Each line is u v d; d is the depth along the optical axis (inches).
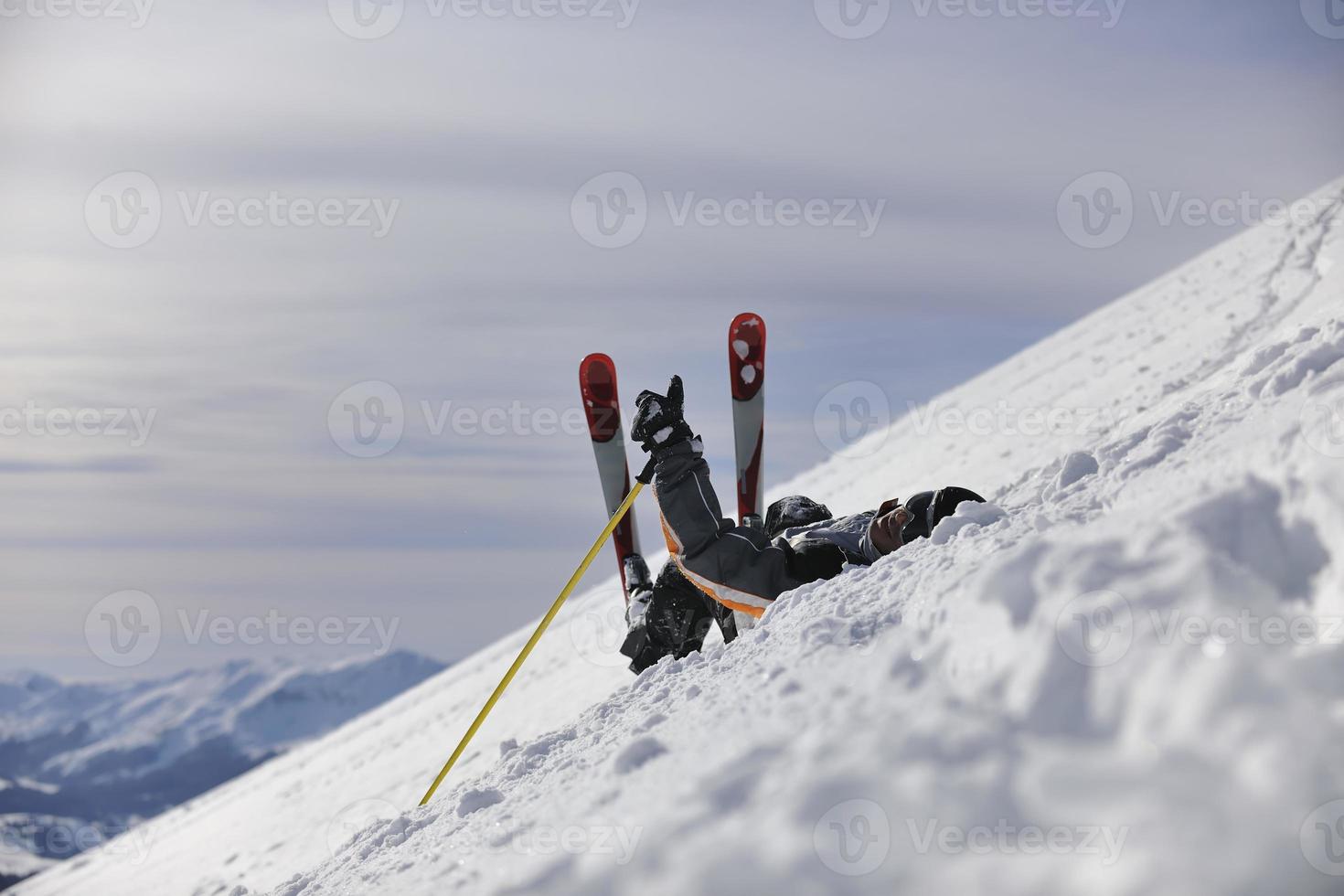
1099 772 55.9
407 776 391.5
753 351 215.5
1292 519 64.8
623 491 215.3
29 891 549.6
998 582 70.7
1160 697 57.6
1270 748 52.6
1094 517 91.0
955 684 67.3
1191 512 68.1
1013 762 58.5
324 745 633.0
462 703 496.7
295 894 126.4
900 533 147.9
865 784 60.5
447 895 73.7
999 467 387.9
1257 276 488.7
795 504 194.4
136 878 466.6
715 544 161.9
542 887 65.7
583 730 127.6
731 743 74.5
